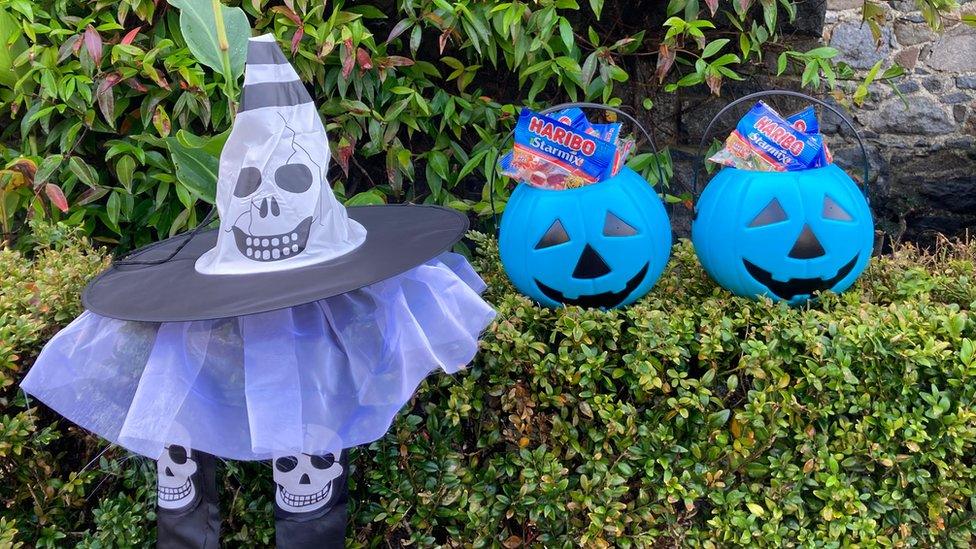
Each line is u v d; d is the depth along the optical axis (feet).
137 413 4.72
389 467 6.74
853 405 6.32
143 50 8.87
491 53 8.86
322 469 5.58
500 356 6.50
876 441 6.37
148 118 8.83
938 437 6.25
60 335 5.32
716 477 6.46
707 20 8.89
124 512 6.62
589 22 9.66
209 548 5.84
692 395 6.30
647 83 9.81
